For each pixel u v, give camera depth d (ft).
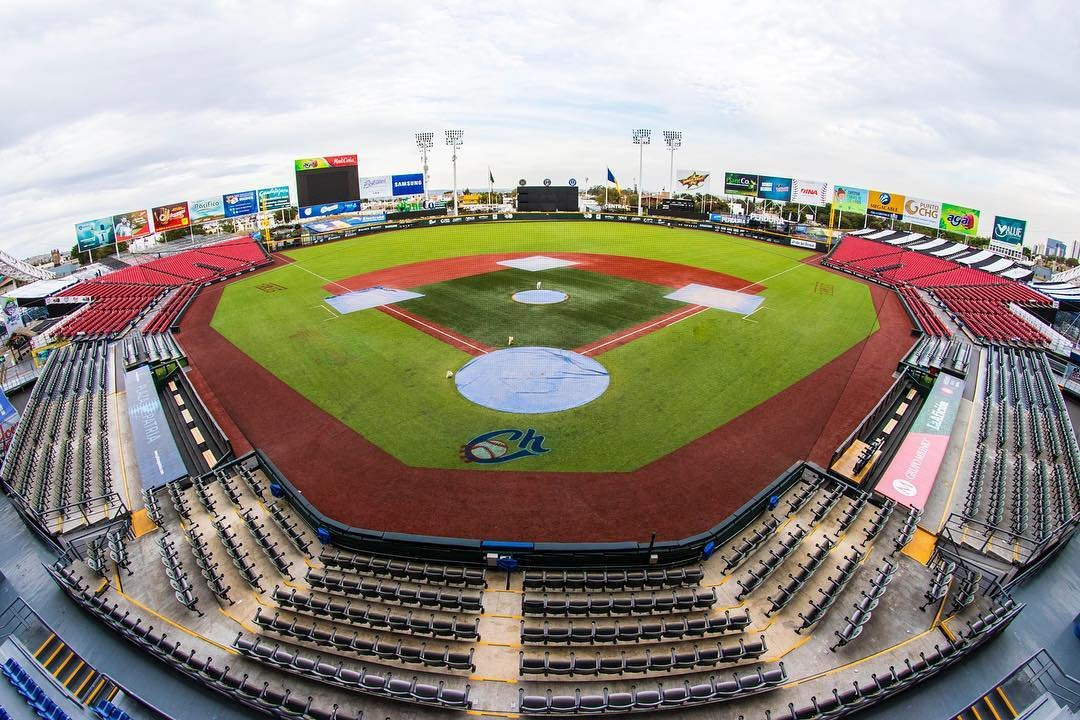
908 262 223.92
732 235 291.79
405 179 331.16
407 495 78.33
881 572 61.72
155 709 47.62
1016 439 89.10
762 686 48.39
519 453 88.33
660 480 81.00
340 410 103.35
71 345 141.49
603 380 114.11
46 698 45.50
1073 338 155.43
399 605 59.00
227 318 160.04
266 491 80.38
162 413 98.63
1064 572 64.59
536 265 221.46
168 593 61.26
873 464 83.61
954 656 51.62
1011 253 232.94
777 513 73.82
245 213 289.33
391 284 193.98
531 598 58.95
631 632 53.36
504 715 47.83
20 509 74.43
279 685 50.39
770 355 126.93
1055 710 44.11
